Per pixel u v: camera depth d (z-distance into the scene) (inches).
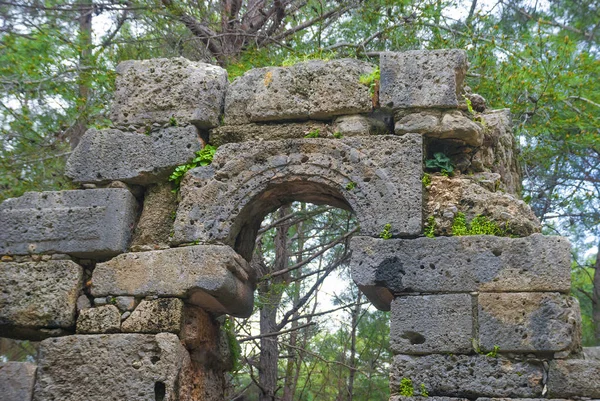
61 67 425.7
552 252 253.4
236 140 298.5
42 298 285.4
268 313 515.2
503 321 250.5
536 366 246.8
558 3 429.7
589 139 438.6
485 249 258.4
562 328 245.4
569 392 240.8
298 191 293.1
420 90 281.7
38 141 449.1
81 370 273.3
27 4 486.9
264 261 526.3
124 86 309.3
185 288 276.1
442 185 275.1
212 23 490.0
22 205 297.7
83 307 284.4
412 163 272.8
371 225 269.3
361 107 286.8
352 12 496.4
